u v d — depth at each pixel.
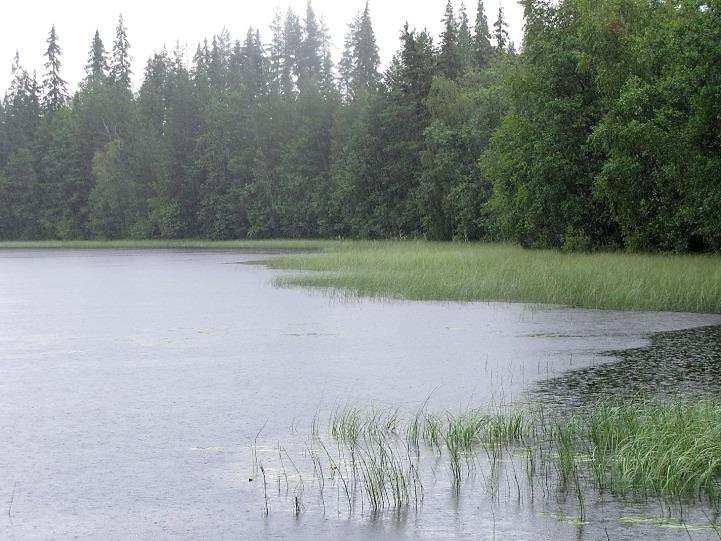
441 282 29.80
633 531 7.35
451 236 71.31
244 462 9.59
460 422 10.67
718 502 8.02
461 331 20.31
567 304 25.89
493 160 52.72
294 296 29.88
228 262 53.75
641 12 40.56
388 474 8.84
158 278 39.94
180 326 21.94
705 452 8.68
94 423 11.48
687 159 34.00
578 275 28.78
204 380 14.51
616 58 40.66
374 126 80.69
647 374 14.39
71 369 15.73
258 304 27.30
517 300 27.22
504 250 47.03
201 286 34.81
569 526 7.50
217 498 8.40
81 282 37.94
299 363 16.16
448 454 9.75
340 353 17.31
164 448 10.20
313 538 7.37
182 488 8.71
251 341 19.17
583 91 44.16
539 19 45.12
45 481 8.99
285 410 12.14
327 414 11.88
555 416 11.45
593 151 42.81
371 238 81.19
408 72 77.69
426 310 24.89
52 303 28.30
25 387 14.00
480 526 7.55
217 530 7.58
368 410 12.07
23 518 7.92
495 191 52.41
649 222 40.12
